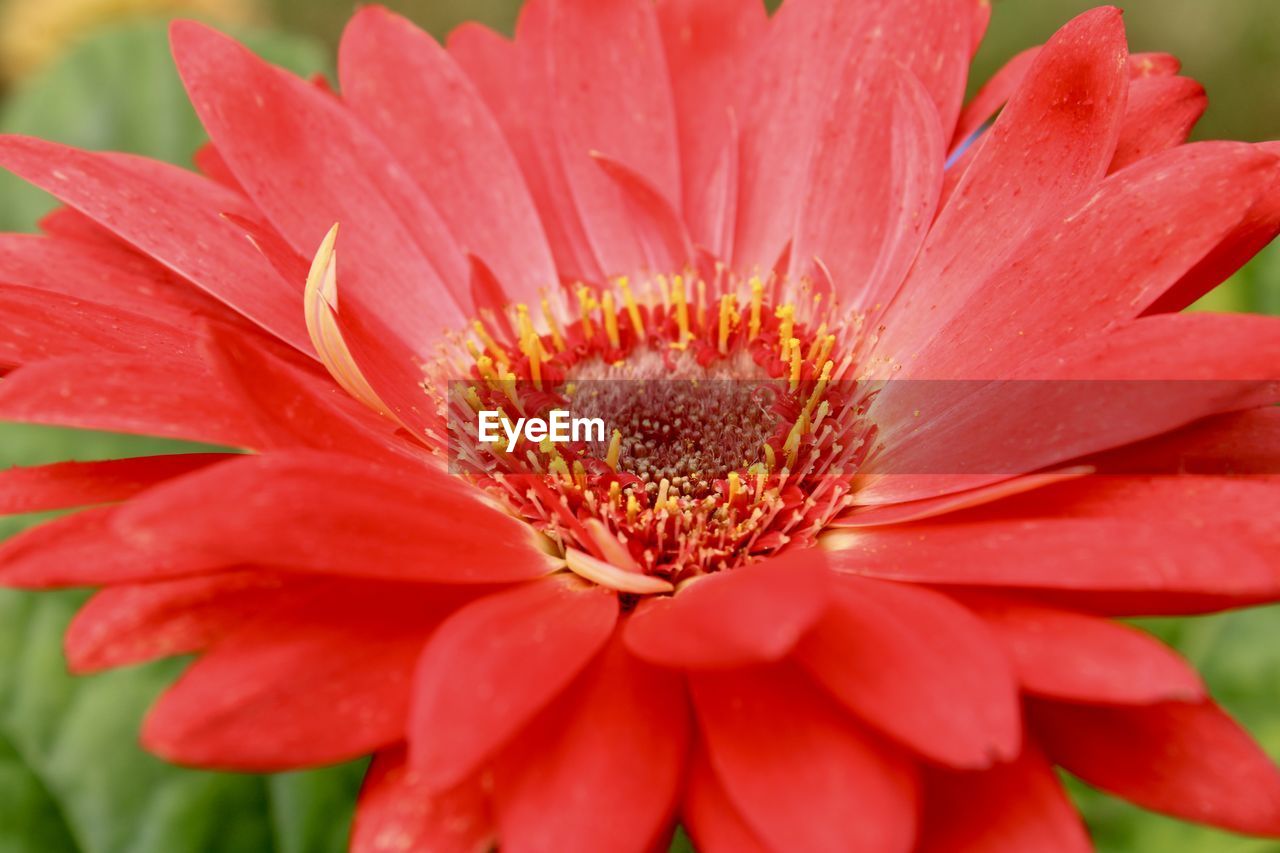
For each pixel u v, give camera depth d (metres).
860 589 0.20
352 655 0.19
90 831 0.24
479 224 0.24
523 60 0.25
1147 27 0.30
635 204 0.24
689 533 0.22
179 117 0.28
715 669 0.20
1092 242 0.21
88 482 0.20
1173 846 0.24
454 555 0.20
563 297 0.24
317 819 0.24
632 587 0.21
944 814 0.19
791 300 0.24
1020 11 0.30
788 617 0.19
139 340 0.21
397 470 0.21
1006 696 0.19
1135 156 0.22
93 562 0.19
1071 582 0.19
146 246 0.22
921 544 0.20
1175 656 0.19
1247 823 0.19
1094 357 0.20
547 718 0.19
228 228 0.22
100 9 0.31
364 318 0.23
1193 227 0.21
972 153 0.22
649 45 0.24
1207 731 0.20
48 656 0.24
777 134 0.24
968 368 0.21
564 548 0.21
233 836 0.24
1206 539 0.19
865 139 0.23
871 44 0.23
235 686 0.19
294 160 0.23
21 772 0.24
